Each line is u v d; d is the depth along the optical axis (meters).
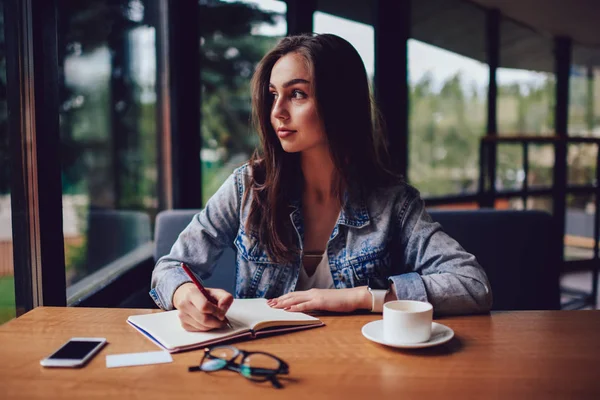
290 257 1.31
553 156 4.55
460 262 1.20
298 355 0.87
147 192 2.45
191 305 0.97
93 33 2.17
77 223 1.98
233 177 1.42
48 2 1.29
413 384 0.76
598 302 3.80
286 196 1.32
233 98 2.55
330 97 1.23
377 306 1.10
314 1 2.73
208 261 1.35
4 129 1.30
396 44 3.16
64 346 0.89
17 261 1.29
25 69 1.26
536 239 1.74
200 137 2.46
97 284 1.73
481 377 0.78
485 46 4.05
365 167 1.33
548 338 0.96
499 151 4.10
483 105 4.06
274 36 2.64
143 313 1.11
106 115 2.33
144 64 2.43
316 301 1.10
